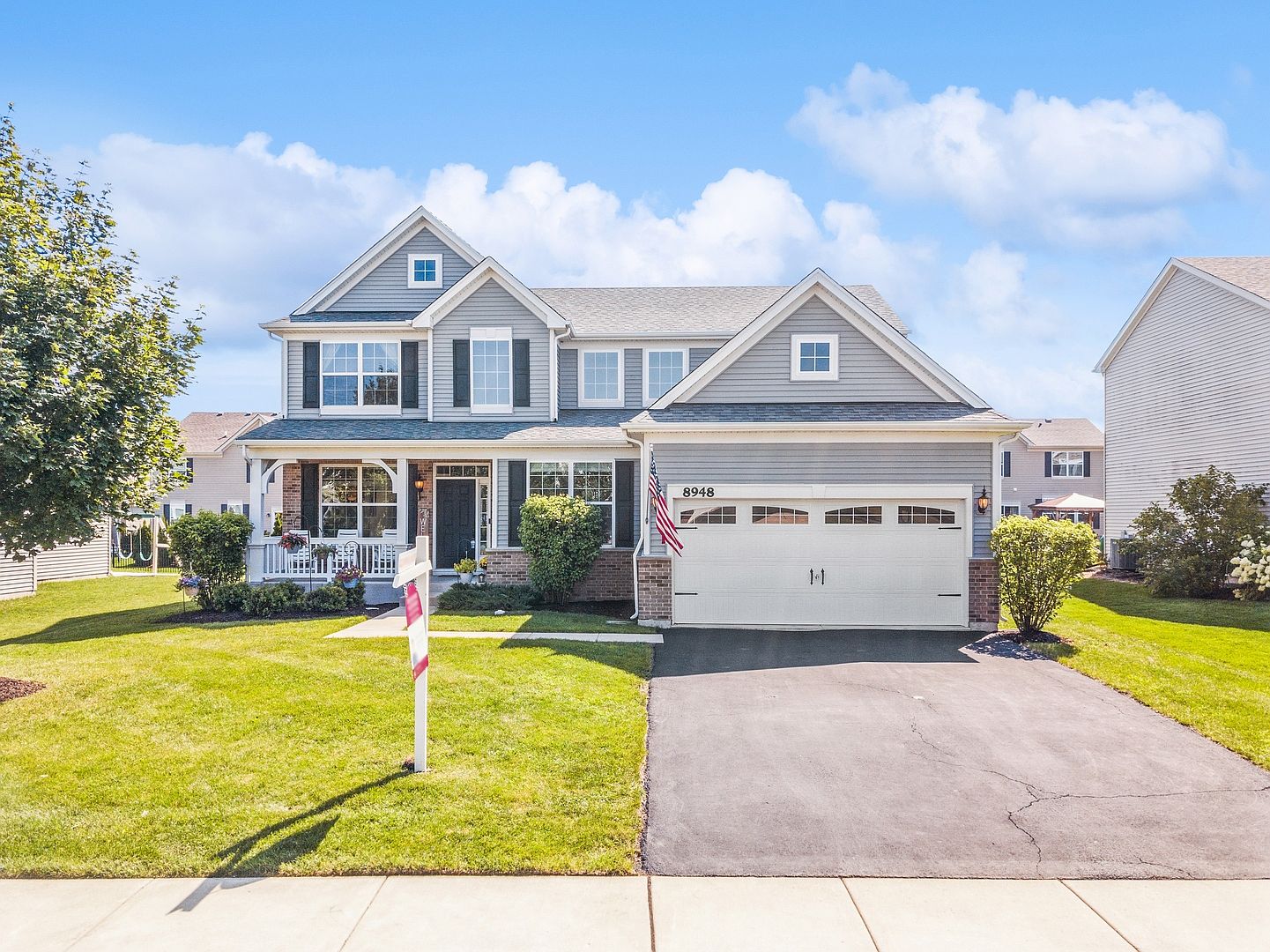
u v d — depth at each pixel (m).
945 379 14.85
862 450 13.98
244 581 16.22
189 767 6.64
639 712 8.36
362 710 8.11
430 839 5.47
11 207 8.41
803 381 15.17
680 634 13.17
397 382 18.83
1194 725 8.18
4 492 8.35
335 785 6.30
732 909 4.74
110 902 4.77
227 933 4.45
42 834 5.52
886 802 6.29
